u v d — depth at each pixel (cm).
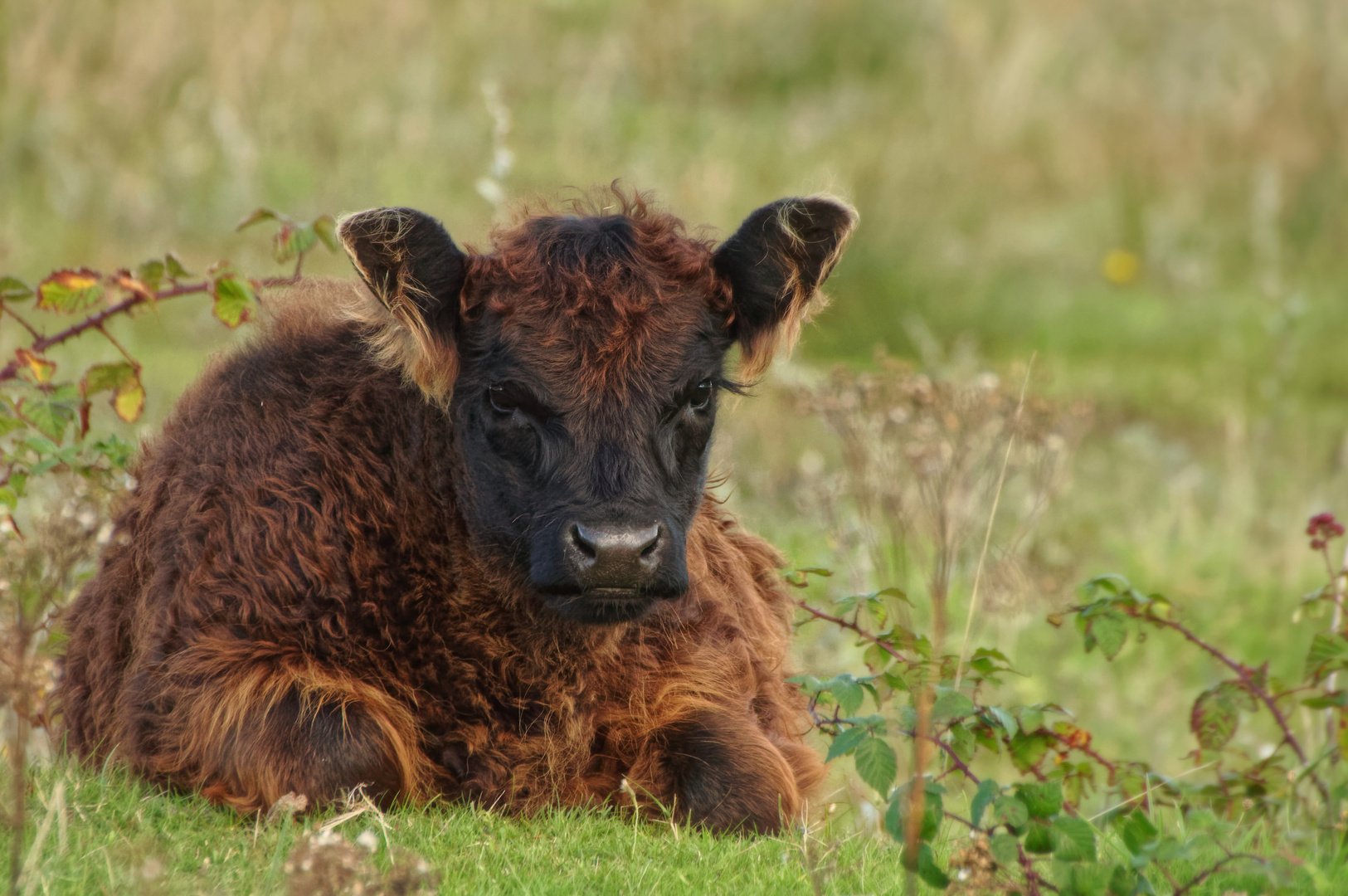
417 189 5541
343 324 1847
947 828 1708
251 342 1911
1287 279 6550
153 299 1959
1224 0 8462
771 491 3319
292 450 1714
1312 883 1478
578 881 1412
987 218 6562
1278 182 7125
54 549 1317
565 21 7388
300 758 1573
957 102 7381
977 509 1931
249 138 5569
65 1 6169
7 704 1434
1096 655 3045
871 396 2012
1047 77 7781
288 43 6338
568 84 6800
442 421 1722
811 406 2195
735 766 1712
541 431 1631
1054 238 6538
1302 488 4234
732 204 5972
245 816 1559
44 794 1455
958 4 8162
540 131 6297
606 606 1602
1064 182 7019
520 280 1662
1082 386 5281
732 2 7825
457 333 1694
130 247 5047
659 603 1789
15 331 4075
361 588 1673
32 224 5128
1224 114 7681
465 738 1702
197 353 4347
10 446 2197
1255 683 1895
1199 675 3153
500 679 1722
